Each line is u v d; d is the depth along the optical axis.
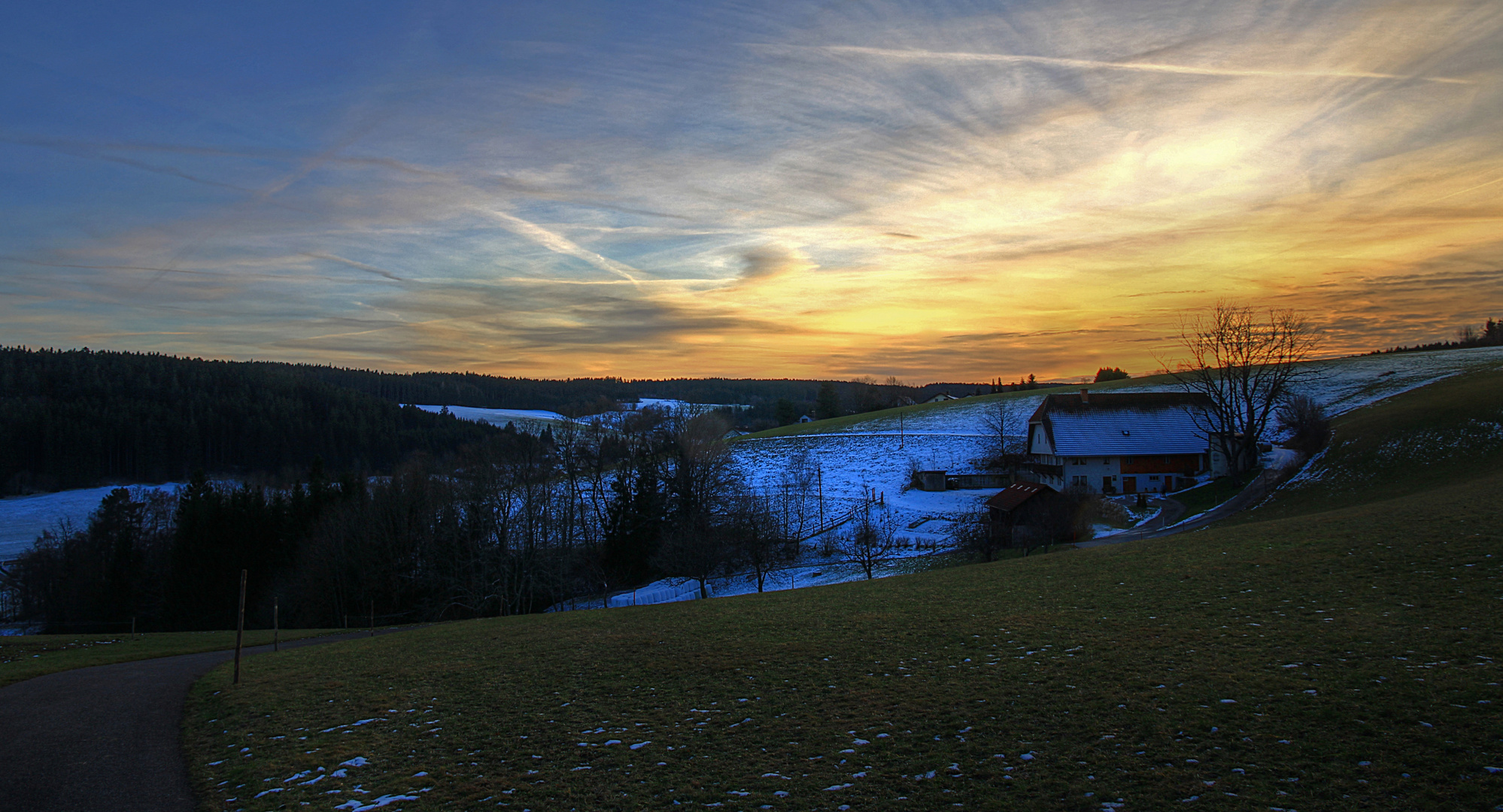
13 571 67.50
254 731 14.62
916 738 11.34
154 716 16.52
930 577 31.34
